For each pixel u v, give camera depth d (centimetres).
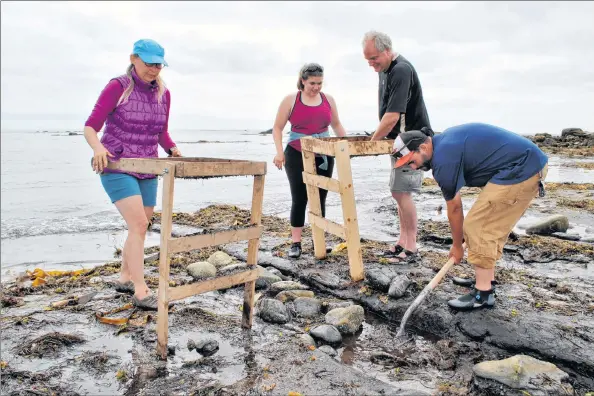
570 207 910
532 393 287
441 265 509
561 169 1761
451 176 366
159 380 307
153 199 422
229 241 353
